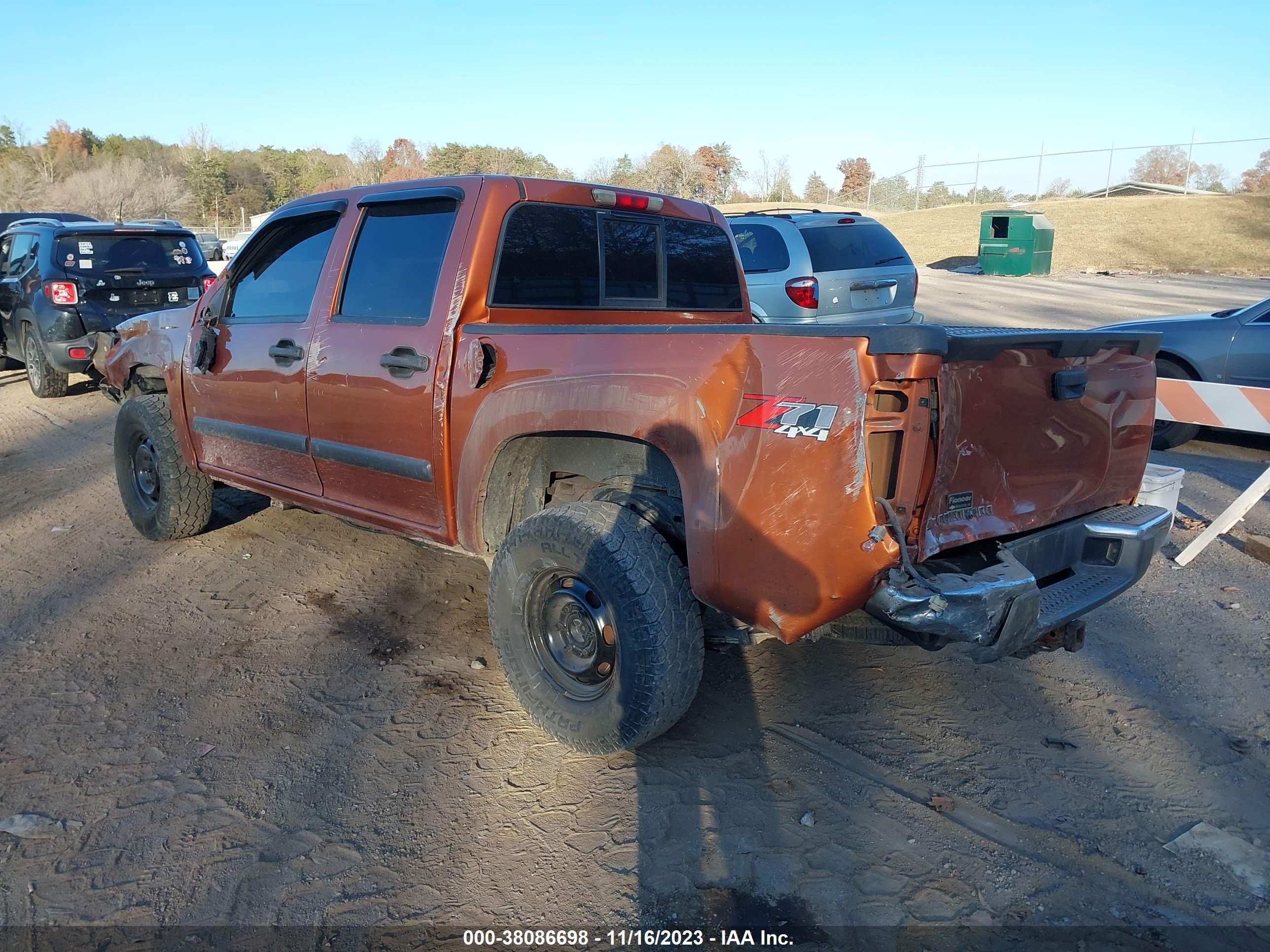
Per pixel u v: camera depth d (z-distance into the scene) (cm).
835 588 262
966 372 266
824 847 283
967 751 333
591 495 337
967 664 398
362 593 488
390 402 380
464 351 354
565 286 397
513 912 260
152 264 1062
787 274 920
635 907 261
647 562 297
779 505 266
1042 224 2547
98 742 346
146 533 566
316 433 423
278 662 411
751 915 257
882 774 320
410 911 261
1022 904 259
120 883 272
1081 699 369
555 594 325
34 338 1046
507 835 292
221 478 507
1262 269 2489
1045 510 311
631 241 430
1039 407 295
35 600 481
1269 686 378
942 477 266
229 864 281
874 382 250
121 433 564
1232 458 756
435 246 376
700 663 304
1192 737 342
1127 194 4325
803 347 262
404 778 323
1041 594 309
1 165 7806
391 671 402
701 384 282
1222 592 473
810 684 382
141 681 393
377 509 409
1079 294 2056
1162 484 405
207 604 474
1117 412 333
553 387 321
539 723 334
